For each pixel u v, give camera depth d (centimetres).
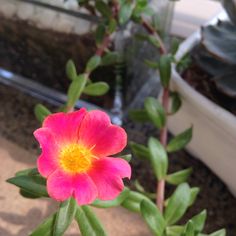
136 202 11
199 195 14
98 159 9
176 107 13
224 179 14
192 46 15
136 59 15
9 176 14
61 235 9
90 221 10
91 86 13
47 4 14
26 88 17
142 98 17
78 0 13
